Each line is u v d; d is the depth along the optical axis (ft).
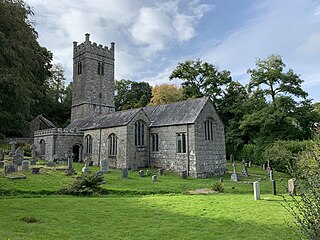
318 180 20.59
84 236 30.30
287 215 40.50
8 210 41.47
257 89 140.56
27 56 106.52
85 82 161.48
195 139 93.04
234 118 166.40
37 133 134.62
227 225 35.78
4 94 98.27
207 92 178.50
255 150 139.13
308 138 127.13
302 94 129.49
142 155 106.11
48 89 229.86
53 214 39.96
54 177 70.23
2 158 98.22
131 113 109.19
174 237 30.73
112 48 175.83
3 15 96.02
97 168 99.71
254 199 53.83
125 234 31.53
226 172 105.09
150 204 48.67
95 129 117.60
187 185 72.18
